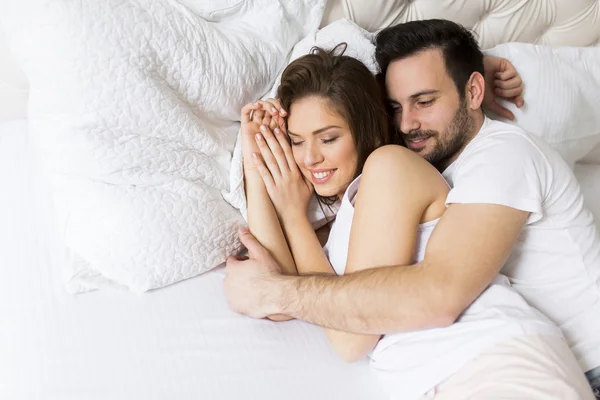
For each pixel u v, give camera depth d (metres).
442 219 0.85
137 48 0.89
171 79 0.95
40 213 1.04
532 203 0.85
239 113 1.07
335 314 0.84
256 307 0.91
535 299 0.95
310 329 0.95
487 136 0.94
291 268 0.99
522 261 0.95
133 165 0.91
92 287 0.93
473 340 0.80
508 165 0.86
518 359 0.77
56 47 0.84
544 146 0.94
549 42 1.46
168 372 0.83
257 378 0.85
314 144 0.97
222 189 1.02
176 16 0.95
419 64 0.98
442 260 0.81
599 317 0.92
